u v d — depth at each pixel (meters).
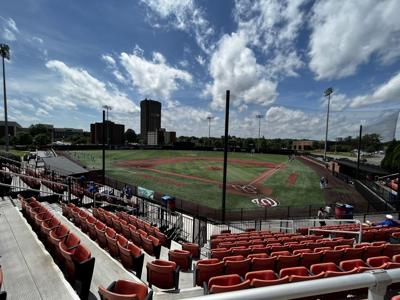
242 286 3.92
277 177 32.72
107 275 5.59
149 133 110.75
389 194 20.45
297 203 20.31
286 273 4.85
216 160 53.28
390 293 4.57
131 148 77.75
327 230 11.30
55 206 12.66
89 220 8.70
